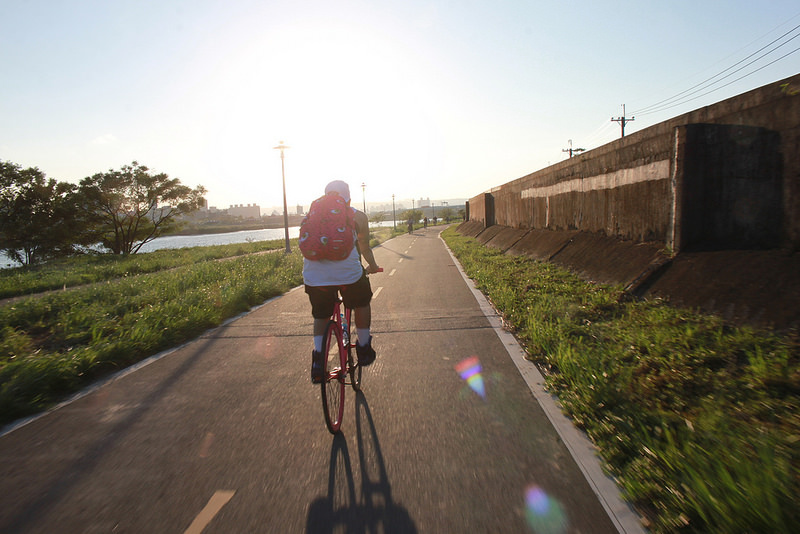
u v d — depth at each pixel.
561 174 13.79
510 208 22.78
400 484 2.79
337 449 3.29
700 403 3.49
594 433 3.29
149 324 7.02
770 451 2.67
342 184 3.73
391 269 16.30
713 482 2.46
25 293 14.46
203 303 8.79
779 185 5.31
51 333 7.45
